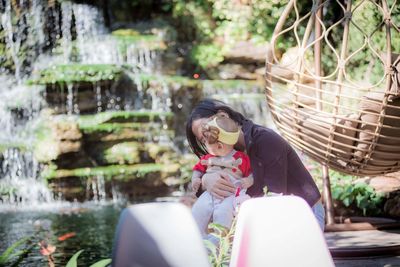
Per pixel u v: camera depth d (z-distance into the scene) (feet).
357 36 30.99
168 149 39.50
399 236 17.80
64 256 18.69
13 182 37.35
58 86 40.50
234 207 12.07
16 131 40.04
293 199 5.04
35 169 37.27
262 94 44.04
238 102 42.73
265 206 4.99
